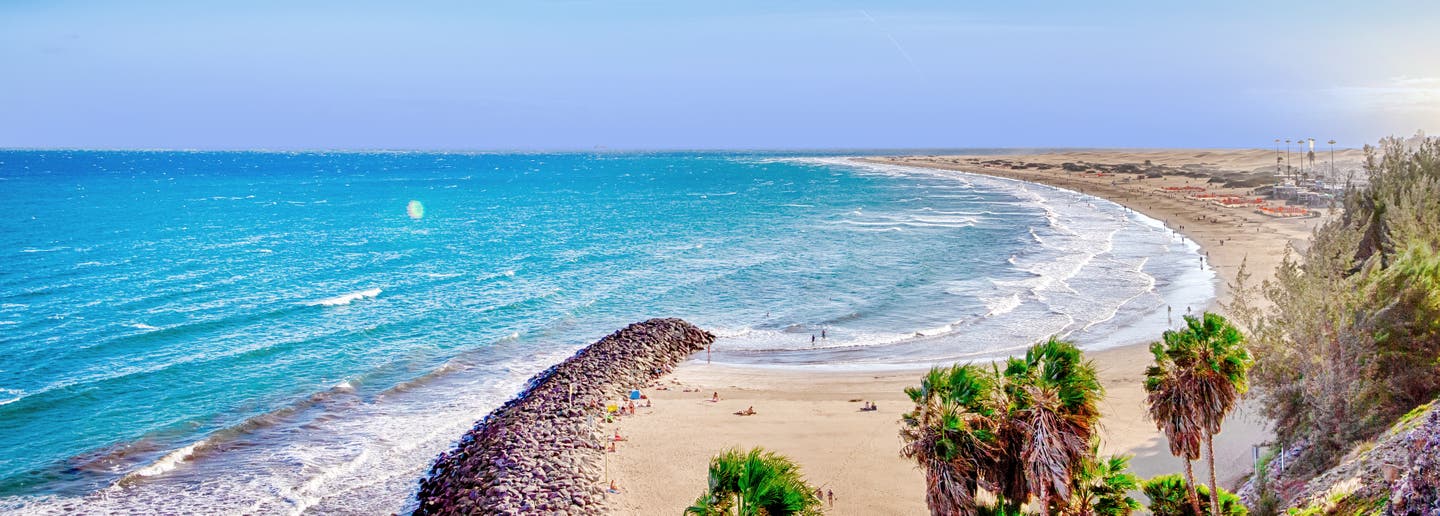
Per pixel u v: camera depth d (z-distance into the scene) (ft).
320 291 213.87
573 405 127.03
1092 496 65.77
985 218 391.24
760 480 49.96
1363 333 87.40
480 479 100.83
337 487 103.14
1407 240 120.16
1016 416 59.77
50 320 179.63
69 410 126.62
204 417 124.98
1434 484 59.77
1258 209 386.73
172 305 195.31
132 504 97.96
